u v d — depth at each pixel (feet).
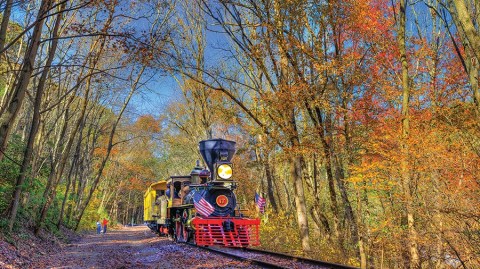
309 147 47.88
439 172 33.76
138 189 190.08
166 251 43.04
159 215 75.00
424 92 50.90
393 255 40.68
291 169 48.29
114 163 154.71
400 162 37.32
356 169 41.42
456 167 32.71
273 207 72.02
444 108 44.27
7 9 31.99
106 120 101.45
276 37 45.06
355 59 46.75
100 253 45.29
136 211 282.15
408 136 37.60
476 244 29.22
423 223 35.40
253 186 99.19
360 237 41.39
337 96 47.55
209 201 49.70
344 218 54.54
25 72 35.99
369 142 43.98
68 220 90.12
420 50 54.24
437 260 33.86
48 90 65.05
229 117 61.72
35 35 36.32
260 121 51.39
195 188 53.62
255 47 46.29
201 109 74.64
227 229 46.42
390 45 51.65
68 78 67.72
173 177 62.64
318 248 49.93
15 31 52.70
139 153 157.28
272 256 38.75
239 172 96.27
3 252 33.06
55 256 41.39
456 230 29.35
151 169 179.11
